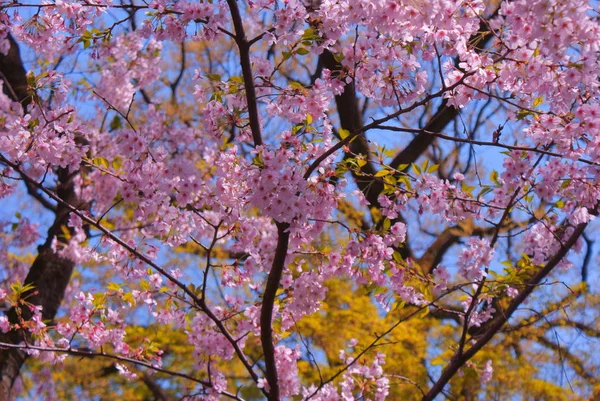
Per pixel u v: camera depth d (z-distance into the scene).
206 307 4.22
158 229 4.09
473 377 5.11
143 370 9.60
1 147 3.79
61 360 4.77
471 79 3.56
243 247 4.23
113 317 4.68
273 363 4.18
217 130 3.94
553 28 3.07
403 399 7.14
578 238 4.65
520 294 4.74
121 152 3.71
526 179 4.10
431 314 8.28
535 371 7.81
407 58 3.54
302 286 4.14
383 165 3.82
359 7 3.28
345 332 7.77
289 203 3.43
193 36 3.70
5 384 6.07
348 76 3.67
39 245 7.02
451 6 3.31
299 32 3.40
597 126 3.46
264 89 3.94
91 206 7.53
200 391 4.56
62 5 3.69
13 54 7.16
